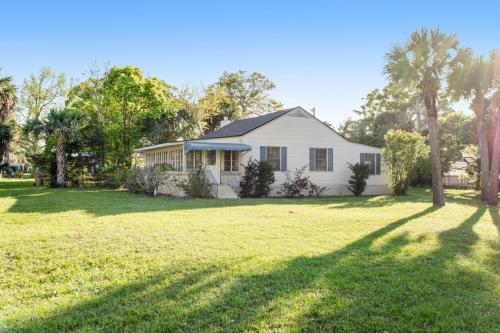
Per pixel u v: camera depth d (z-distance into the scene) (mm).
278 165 21078
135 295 4469
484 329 3645
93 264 5676
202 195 17875
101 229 8180
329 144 22594
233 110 42312
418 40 15156
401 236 7973
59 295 4531
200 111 36188
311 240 7438
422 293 4531
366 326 3672
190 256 6082
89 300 4336
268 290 4578
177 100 35938
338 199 18250
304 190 21469
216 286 4734
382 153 23469
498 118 16734
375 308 4078
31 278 5113
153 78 30422
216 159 19859
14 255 6090
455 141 29344
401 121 37531
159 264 5656
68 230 8047
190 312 3963
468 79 17000
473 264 5816
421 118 38875
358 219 10305
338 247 6875
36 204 13602
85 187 25391
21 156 53688
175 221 9492
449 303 4227
